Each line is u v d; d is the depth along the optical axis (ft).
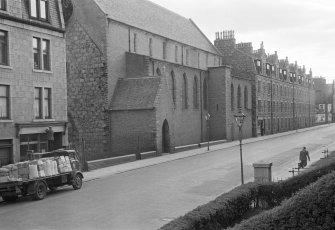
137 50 164.35
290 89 328.49
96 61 146.92
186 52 204.54
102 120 145.48
